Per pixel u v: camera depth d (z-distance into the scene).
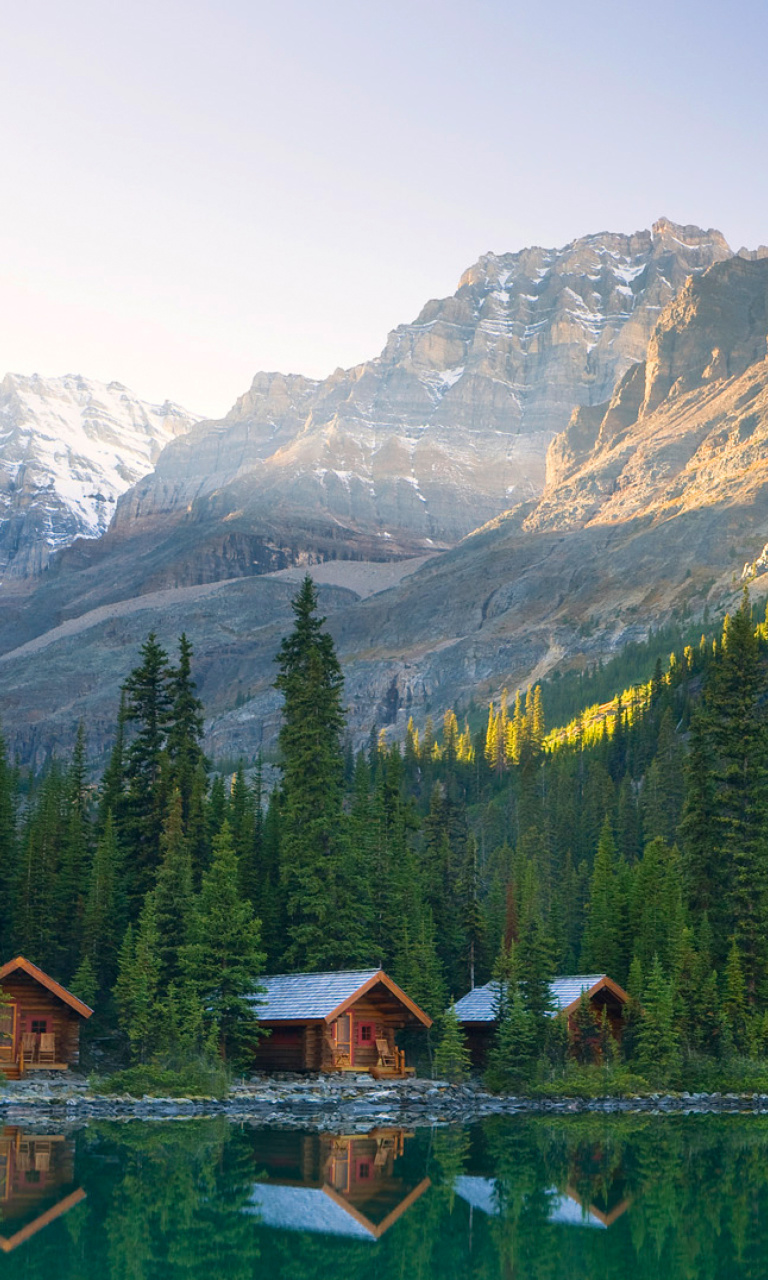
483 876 139.75
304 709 91.62
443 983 86.81
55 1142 46.47
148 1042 66.56
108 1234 31.55
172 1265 28.78
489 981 88.81
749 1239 32.59
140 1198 35.84
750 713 91.75
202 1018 68.12
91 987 74.94
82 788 105.12
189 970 69.12
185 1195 36.50
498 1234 33.00
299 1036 71.50
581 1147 48.75
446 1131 53.88
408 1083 68.94
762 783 90.88
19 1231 31.58
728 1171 42.88
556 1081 69.69
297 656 97.19
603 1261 30.20
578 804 176.25
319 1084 66.94
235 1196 36.59
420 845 127.62
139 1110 57.78
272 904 88.56
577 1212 35.81
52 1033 67.12
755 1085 72.38
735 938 84.06
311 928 82.50
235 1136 49.88
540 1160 45.06
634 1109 66.19
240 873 88.75
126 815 90.81
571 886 121.62
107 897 80.88
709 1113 64.69
